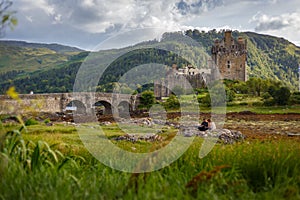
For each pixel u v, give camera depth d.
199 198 3.74
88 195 3.77
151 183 4.07
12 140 4.78
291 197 3.93
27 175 4.23
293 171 4.65
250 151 5.75
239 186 4.30
